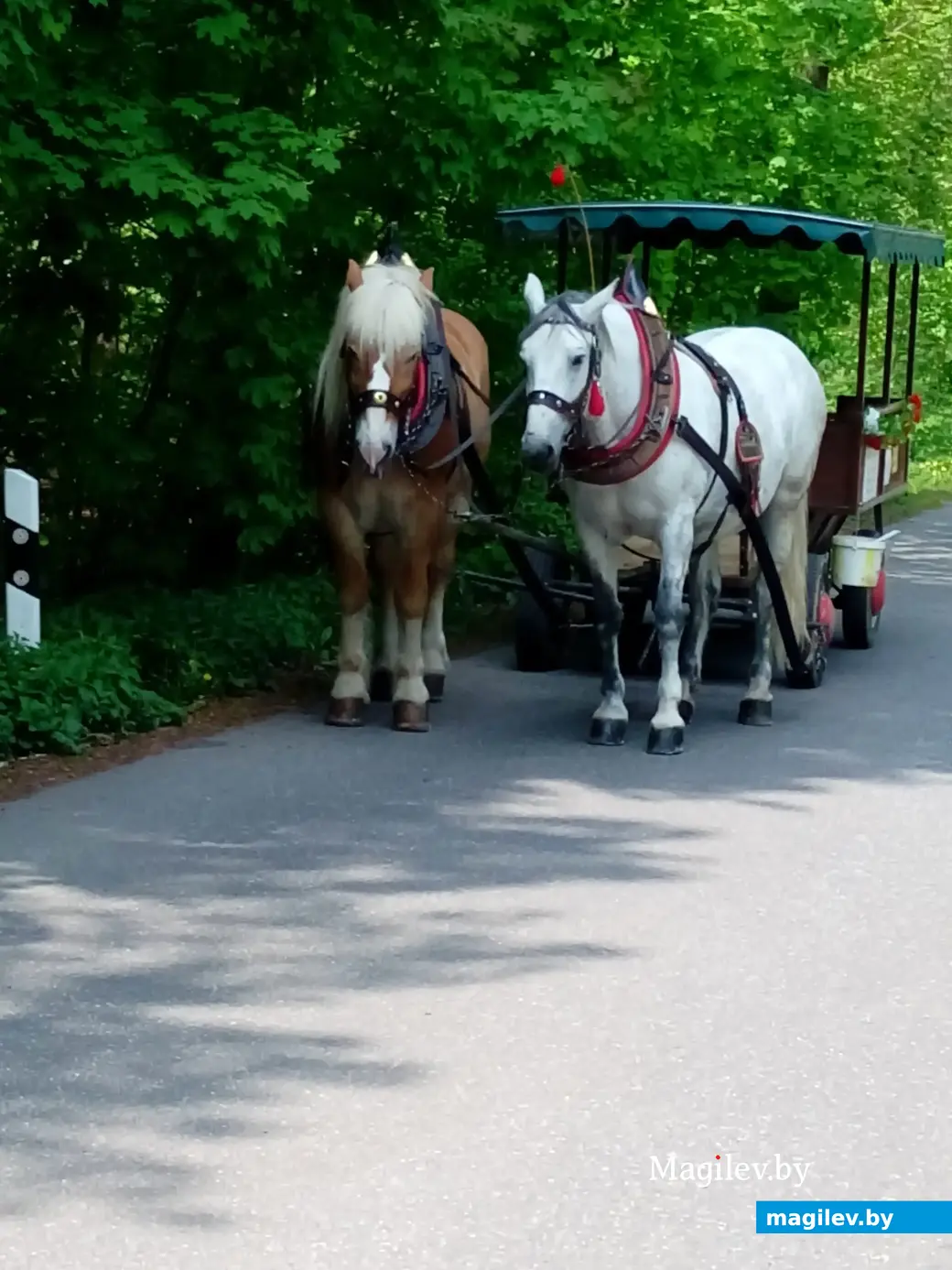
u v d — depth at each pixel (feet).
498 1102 28.94
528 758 42.42
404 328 41.78
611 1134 28.35
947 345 128.26
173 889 34.91
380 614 46.93
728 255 61.82
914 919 34.27
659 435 41.96
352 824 38.06
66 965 32.22
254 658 47.73
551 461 40.55
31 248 51.08
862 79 89.86
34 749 41.57
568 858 36.60
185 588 53.98
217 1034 30.40
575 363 40.63
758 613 45.65
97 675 43.34
